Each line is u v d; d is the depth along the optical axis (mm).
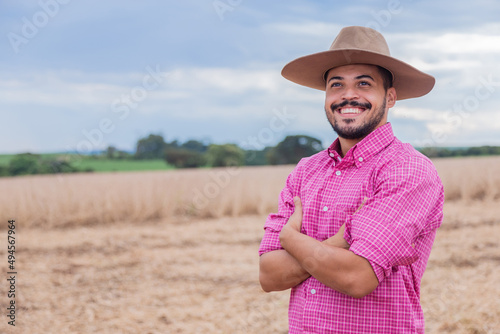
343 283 1590
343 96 1837
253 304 5398
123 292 5938
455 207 12203
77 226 10836
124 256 7855
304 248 1666
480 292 5293
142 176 16750
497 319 4441
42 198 11391
